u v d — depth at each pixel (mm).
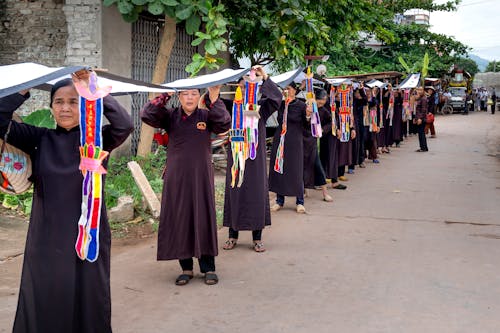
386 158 15219
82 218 3186
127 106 10406
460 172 12719
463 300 4891
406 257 6145
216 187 9633
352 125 10961
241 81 6043
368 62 27750
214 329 4301
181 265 5391
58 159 3262
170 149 5184
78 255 3193
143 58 10930
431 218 8047
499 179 11773
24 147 3291
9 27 10445
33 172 3293
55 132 3328
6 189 3254
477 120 31797
